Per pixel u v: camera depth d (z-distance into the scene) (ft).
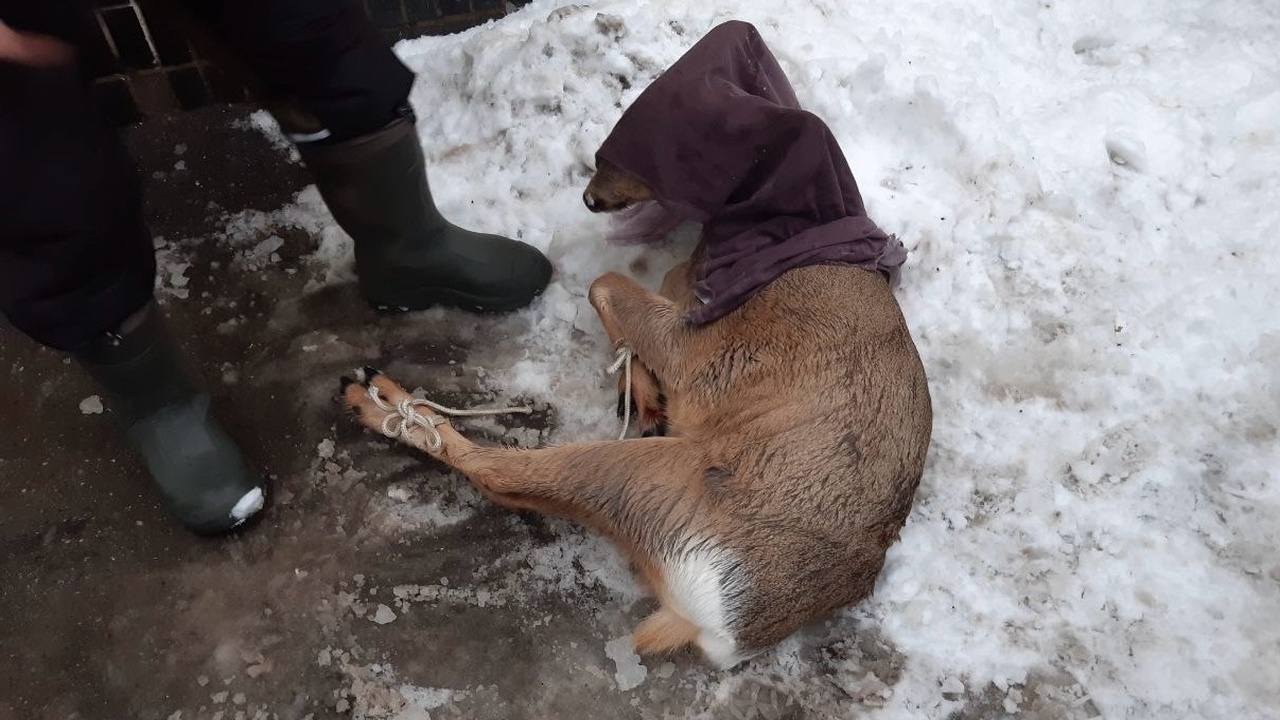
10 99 5.40
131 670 8.09
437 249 9.54
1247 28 12.50
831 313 8.36
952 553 8.88
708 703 8.11
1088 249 10.62
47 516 8.86
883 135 11.17
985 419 9.66
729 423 8.30
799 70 11.32
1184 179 11.02
